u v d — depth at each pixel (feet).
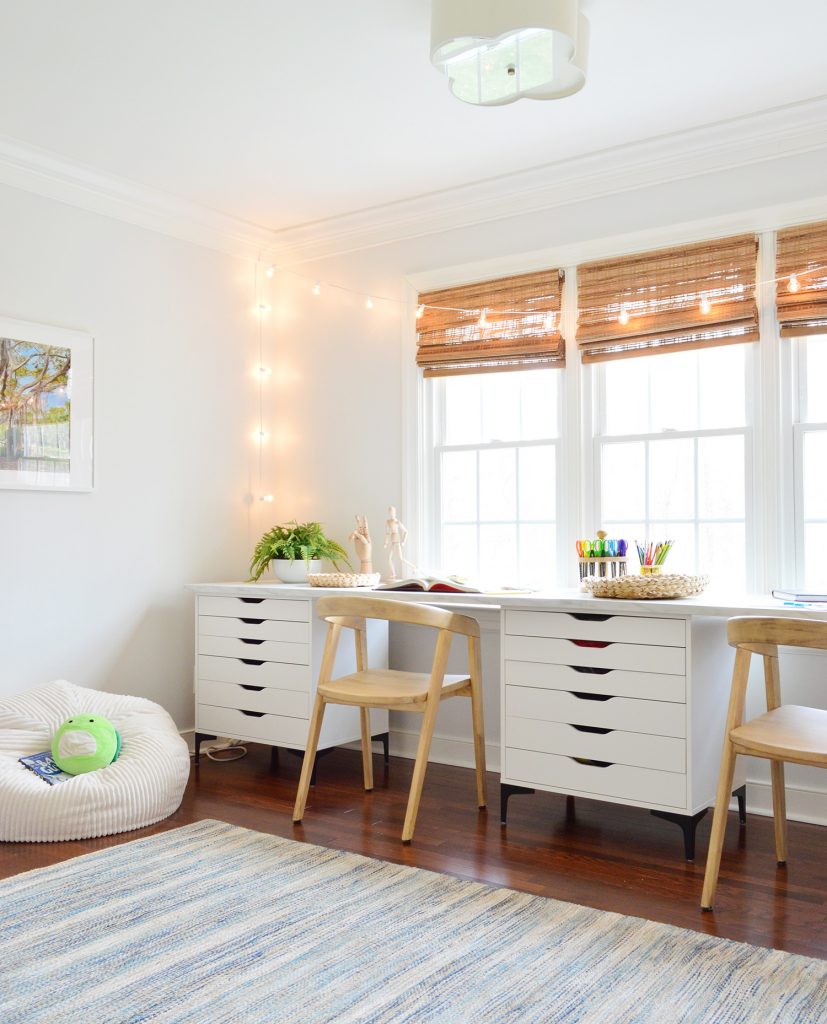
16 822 9.65
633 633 9.51
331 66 9.71
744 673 8.02
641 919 7.60
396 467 13.99
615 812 10.82
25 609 11.80
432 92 10.29
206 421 14.33
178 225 13.85
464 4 7.90
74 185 12.38
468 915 7.71
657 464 11.98
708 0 8.49
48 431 12.01
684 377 11.86
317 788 11.91
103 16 8.75
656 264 11.82
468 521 13.47
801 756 7.35
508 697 10.38
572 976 6.66
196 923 7.56
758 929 7.43
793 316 10.80
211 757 13.55
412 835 9.80
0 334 11.46
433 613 9.85
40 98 10.43
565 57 8.54
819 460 10.86
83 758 10.53
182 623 13.92
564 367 12.59
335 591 11.60
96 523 12.67
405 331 13.94
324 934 7.36
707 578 10.35
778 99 10.44
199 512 14.19
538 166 12.32
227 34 9.09
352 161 12.20
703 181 11.51
